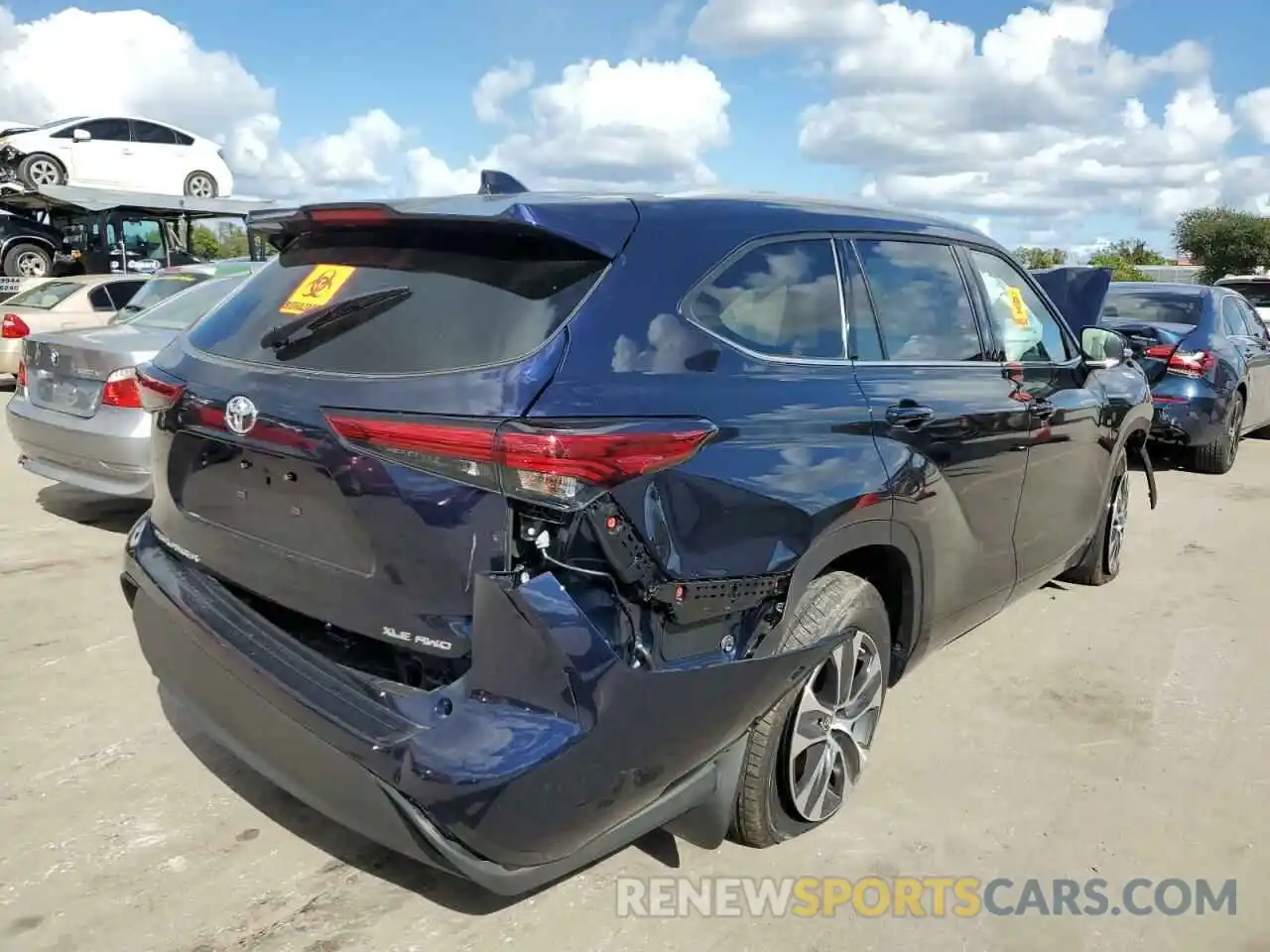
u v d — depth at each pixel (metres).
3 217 17.97
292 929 2.69
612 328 2.48
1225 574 6.14
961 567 3.68
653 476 2.38
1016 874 3.07
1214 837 3.29
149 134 20.17
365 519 2.40
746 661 2.56
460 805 2.16
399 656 2.48
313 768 2.44
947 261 3.84
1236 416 9.48
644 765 2.36
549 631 2.20
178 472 2.97
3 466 8.11
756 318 2.89
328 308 2.68
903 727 4.01
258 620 2.73
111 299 12.48
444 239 2.67
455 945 2.66
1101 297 7.83
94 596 5.06
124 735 3.67
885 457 3.10
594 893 2.90
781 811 3.07
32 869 2.89
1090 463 4.87
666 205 2.83
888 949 2.72
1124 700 4.30
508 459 2.22
